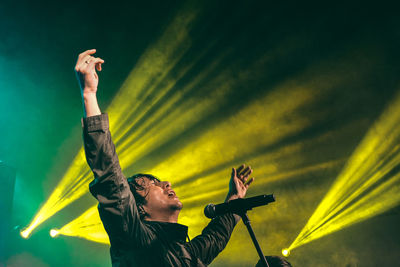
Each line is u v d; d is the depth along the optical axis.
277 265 2.29
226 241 2.54
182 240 2.33
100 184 1.87
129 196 1.94
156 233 2.21
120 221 1.90
